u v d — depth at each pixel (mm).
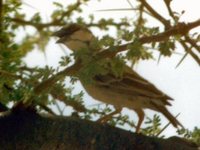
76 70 7508
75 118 7504
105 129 7363
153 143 7355
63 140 7344
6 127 7469
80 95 8711
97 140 7309
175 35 7930
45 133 7402
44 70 7703
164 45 7879
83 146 7297
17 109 7543
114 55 7496
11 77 8695
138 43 7516
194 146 7629
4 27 10195
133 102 11227
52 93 8305
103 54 7500
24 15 11086
